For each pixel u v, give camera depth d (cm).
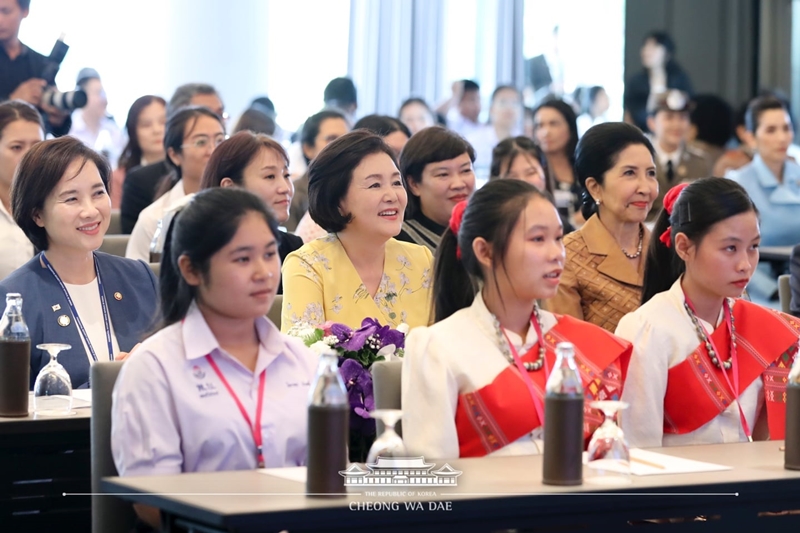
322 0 1010
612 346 317
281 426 292
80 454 338
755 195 791
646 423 336
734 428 342
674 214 356
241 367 293
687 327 347
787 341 348
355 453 343
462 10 1066
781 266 711
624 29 1065
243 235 283
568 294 439
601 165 447
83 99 728
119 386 284
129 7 929
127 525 294
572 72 1075
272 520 213
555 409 245
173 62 951
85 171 394
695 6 1047
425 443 295
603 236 447
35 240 396
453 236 330
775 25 1051
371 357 346
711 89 1051
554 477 244
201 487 237
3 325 330
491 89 1070
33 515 333
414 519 227
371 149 410
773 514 265
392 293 418
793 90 1057
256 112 791
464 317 312
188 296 293
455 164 486
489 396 297
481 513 230
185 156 594
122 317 399
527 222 304
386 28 1035
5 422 320
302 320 398
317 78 1015
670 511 252
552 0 1072
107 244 569
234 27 973
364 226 408
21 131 520
